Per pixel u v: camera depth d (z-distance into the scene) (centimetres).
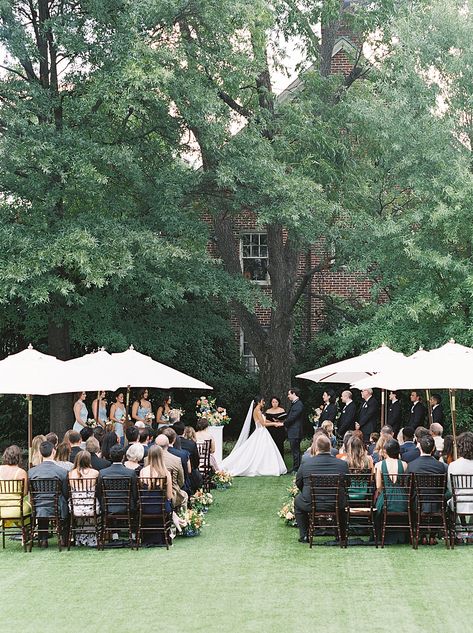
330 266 2708
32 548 1359
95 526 1334
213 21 2270
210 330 2703
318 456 1359
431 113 2333
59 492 1339
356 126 2578
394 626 895
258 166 2316
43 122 2139
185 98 2280
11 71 2266
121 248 2069
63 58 2242
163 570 1177
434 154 2250
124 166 2170
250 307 2447
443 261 2162
